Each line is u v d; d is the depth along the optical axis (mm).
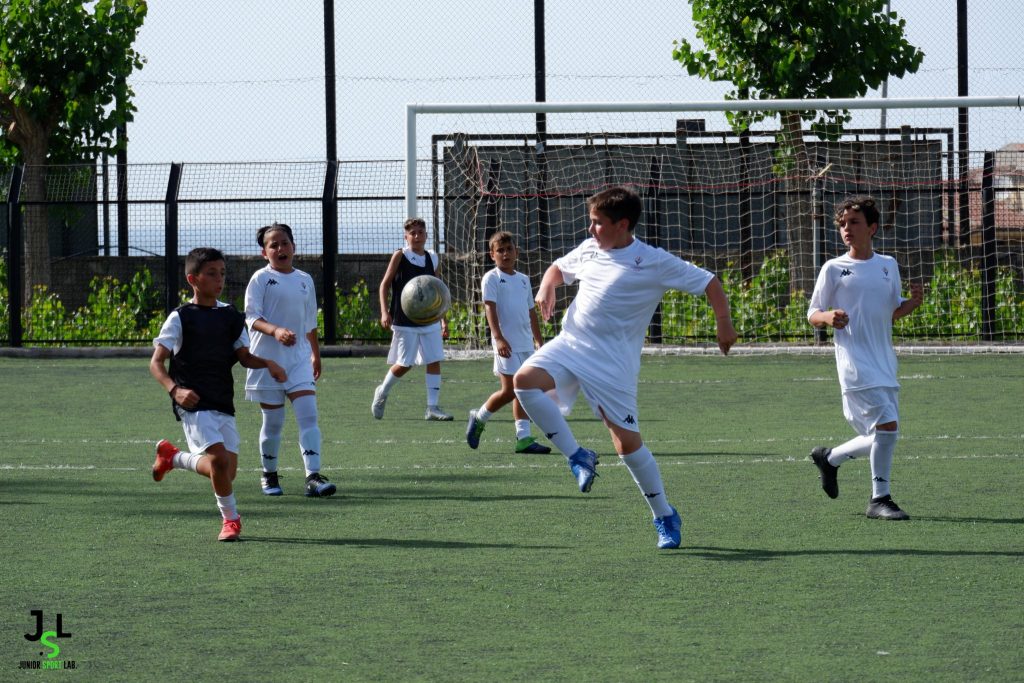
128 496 11727
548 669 6465
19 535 9914
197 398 9523
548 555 9102
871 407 10414
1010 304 28141
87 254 31844
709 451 14445
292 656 6715
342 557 9086
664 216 29688
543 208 29359
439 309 16797
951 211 28938
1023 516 10461
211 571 8664
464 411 18766
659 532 9336
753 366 25078
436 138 28234
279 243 11875
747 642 6910
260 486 12281
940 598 7805
